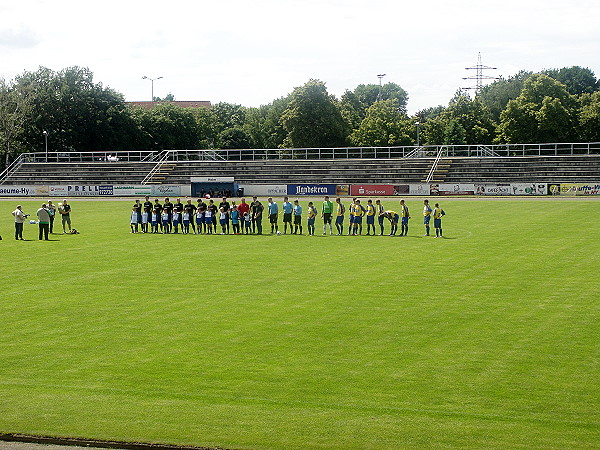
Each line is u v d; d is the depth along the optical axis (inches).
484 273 1270.9
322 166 3794.3
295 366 754.8
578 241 1668.3
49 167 4092.0
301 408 635.5
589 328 888.3
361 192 3476.9
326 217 1966.0
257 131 6013.8
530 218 2219.5
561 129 4598.9
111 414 624.1
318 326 914.1
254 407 638.5
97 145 4778.5
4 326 931.3
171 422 604.7
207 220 2009.1
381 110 5300.2
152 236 1931.6
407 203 2906.0
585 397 655.8
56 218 2452.0
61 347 833.5
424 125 5167.3
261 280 1235.9
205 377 722.2
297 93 4704.7
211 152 4606.3
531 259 1416.1
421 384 695.1
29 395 674.8
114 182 3929.6
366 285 1176.2
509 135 4702.3
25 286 1198.9
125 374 733.9
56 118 4660.4
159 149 5044.3
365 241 1770.4
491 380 704.4
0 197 3764.8
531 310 985.5
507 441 559.5
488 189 3334.2
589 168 3405.5
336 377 718.5
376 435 573.6
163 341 855.1
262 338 862.5
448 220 2222.0
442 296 1081.4
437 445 553.3
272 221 1983.3
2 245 1736.0
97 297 1105.4
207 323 936.9
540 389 677.9
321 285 1182.3
